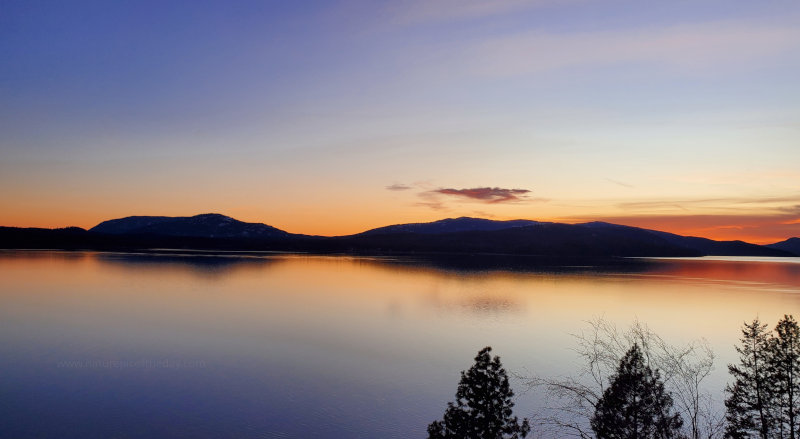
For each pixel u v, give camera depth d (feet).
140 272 641.81
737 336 284.61
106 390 179.11
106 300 399.85
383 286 554.05
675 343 258.98
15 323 300.81
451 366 219.82
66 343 251.60
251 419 155.43
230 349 246.27
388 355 239.09
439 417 159.84
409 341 271.49
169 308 368.68
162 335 274.98
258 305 394.52
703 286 585.63
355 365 219.82
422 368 216.33
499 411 95.09
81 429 145.38
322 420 155.84
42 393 174.91
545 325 325.01
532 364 217.36
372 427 151.12
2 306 361.92
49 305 370.32
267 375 202.39
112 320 316.60
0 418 151.94
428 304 418.31
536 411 134.51
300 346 255.09
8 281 514.27
